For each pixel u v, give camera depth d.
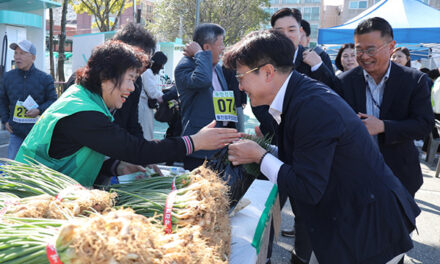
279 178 1.66
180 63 3.48
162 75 11.82
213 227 1.37
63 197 1.32
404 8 9.20
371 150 1.69
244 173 2.04
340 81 2.80
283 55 1.65
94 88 1.72
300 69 3.29
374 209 1.63
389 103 2.56
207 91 3.40
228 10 26.03
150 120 4.94
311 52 3.17
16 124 4.15
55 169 1.67
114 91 1.75
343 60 4.98
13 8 10.18
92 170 1.77
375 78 2.64
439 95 6.66
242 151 1.80
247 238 1.72
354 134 1.59
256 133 2.89
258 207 2.12
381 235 1.64
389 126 2.41
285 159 1.83
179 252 1.02
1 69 8.11
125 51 1.73
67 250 0.88
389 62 2.55
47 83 4.33
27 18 9.41
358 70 2.73
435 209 4.75
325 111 1.55
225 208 1.54
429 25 8.71
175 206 1.37
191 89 3.38
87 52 9.77
